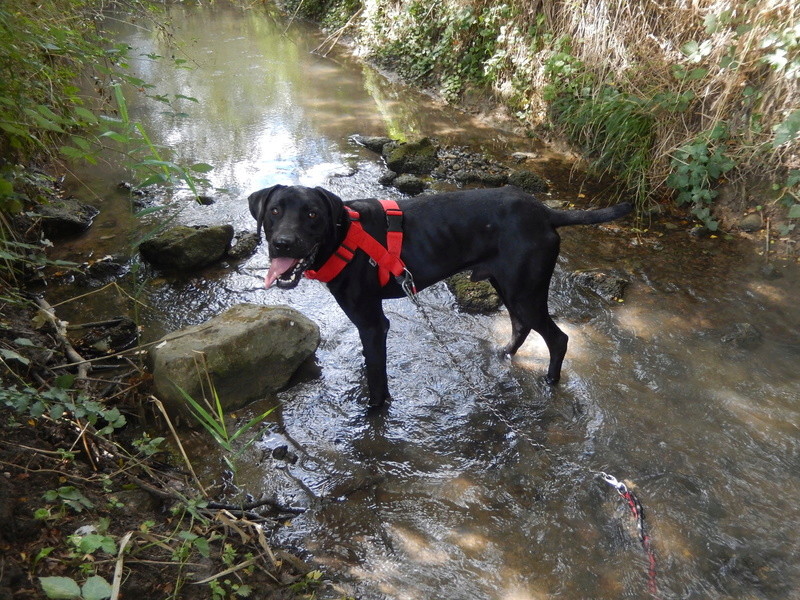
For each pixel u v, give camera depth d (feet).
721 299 7.23
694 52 9.00
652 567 4.31
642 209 9.20
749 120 8.77
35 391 4.45
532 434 5.52
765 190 8.54
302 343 6.12
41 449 4.48
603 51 10.66
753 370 6.15
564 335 5.91
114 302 7.07
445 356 6.49
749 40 8.62
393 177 10.02
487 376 6.23
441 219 5.47
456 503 4.86
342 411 5.79
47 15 7.09
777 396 5.81
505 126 12.25
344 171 10.32
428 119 12.69
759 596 4.11
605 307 7.17
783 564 4.31
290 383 6.09
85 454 4.73
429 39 14.74
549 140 11.47
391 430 5.59
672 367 6.23
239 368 5.67
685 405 5.76
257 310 6.13
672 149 9.06
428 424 5.66
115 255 7.86
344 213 5.19
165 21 11.64
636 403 5.80
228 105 13.16
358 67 15.96
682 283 7.55
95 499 4.26
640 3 10.13
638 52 10.24
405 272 5.41
